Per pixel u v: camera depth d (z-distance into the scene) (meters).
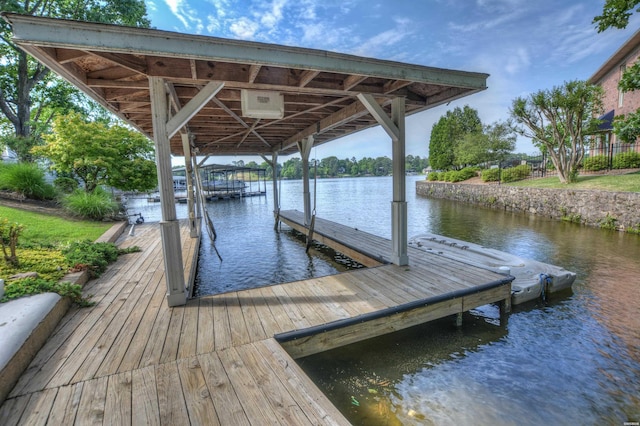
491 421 2.09
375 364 2.76
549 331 3.20
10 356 1.93
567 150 12.16
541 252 5.95
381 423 2.09
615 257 5.46
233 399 1.78
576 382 2.45
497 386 2.44
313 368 2.72
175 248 3.06
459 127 24.42
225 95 4.00
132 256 5.32
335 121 5.29
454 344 3.03
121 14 12.16
